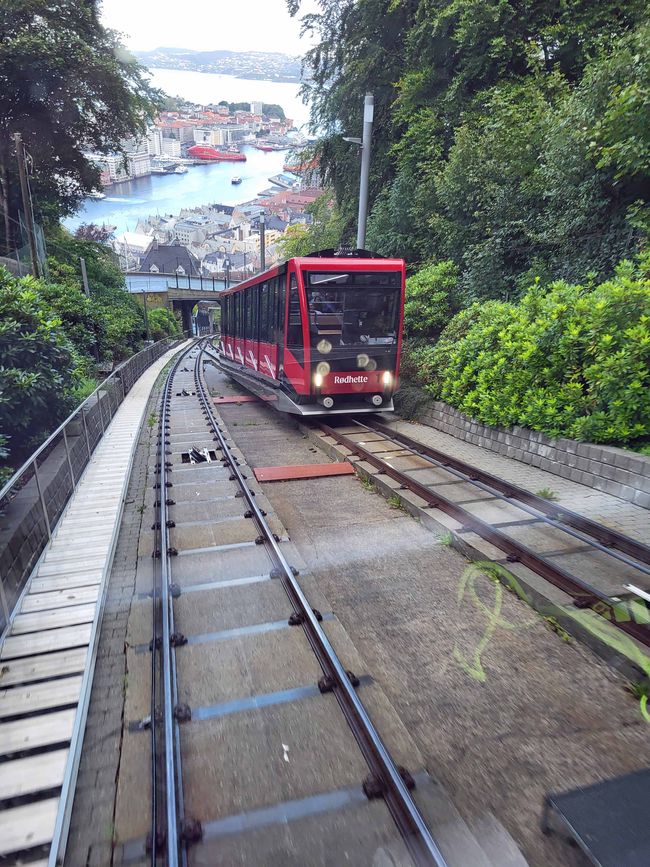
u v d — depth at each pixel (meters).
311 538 6.20
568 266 10.93
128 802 2.81
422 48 16.91
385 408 11.59
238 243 154.88
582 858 2.49
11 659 3.98
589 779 2.98
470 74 15.03
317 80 23.48
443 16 14.83
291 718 3.40
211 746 3.19
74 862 2.53
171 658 3.96
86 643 4.16
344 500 7.50
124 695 3.65
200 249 148.75
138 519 6.85
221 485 8.11
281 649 4.10
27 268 21.67
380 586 5.11
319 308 10.82
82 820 2.74
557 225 11.02
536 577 4.90
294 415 13.03
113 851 2.57
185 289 61.94
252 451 10.57
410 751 3.11
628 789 2.56
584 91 9.97
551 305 8.59
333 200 29.58
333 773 2.99
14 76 22.47
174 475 8.69
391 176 20.58
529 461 8.52
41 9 22.88
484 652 4.10
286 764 3.05
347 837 2.63
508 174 12.28
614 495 6.95
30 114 24.77
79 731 3.25
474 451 9.41
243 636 4.27
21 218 25.95
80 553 5.71
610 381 7.23
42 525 5.71
